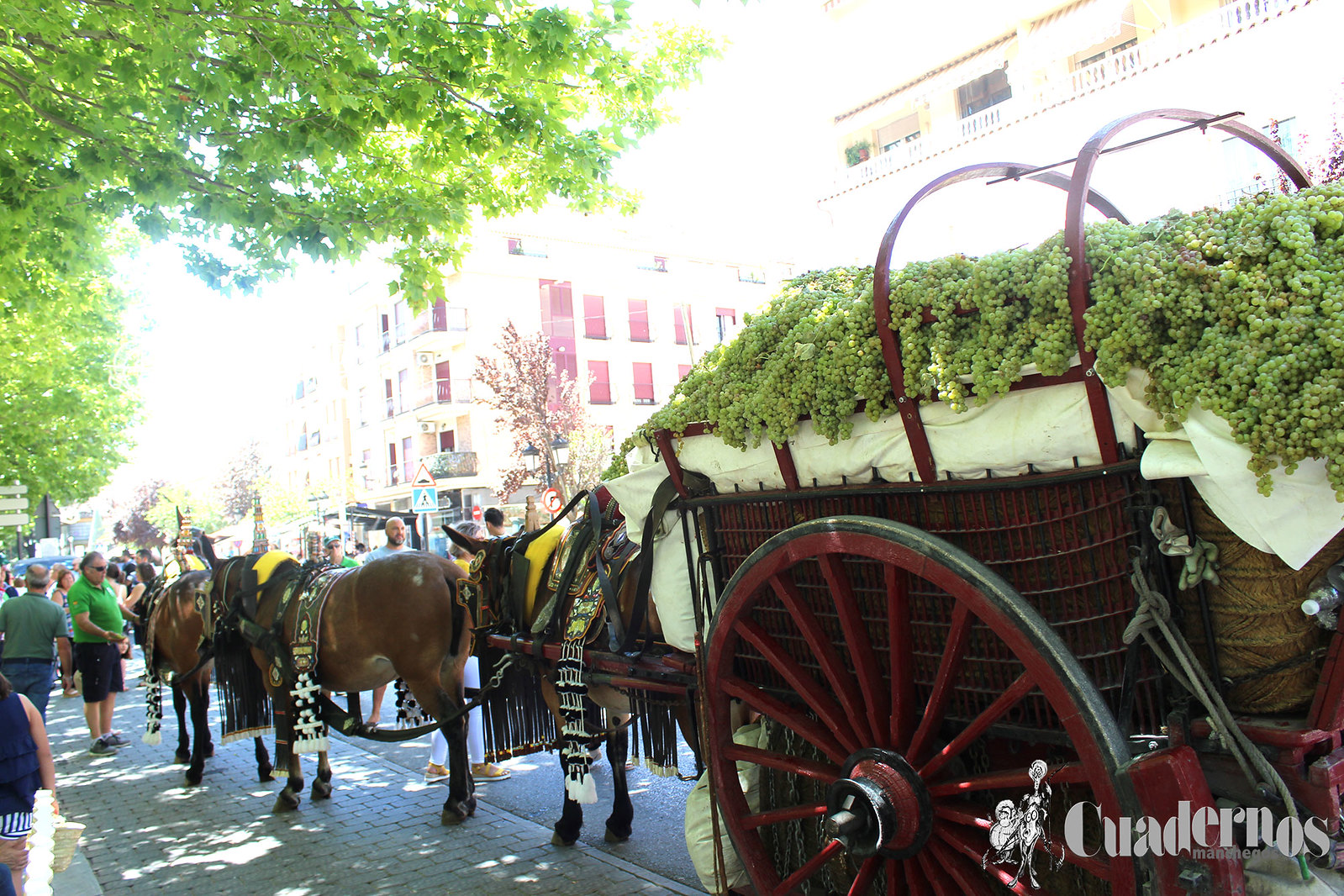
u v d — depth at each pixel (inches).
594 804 229.8
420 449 1358.3
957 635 99.4
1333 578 85.1
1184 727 88.8
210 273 283.0
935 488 102.6
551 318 1331.2
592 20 252.1
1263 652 88.4
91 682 359.9
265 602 249.3
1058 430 92.6
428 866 193.5
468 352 1282.0
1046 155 574.6
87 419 729.0
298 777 246.8
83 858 216.1
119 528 2389.3
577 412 1042.7
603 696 179.6
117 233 532.7
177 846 224.2
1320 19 450.6
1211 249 83.3
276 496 1626.5
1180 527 89.3
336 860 202.5
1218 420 80.8
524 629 197.9
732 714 148.0
